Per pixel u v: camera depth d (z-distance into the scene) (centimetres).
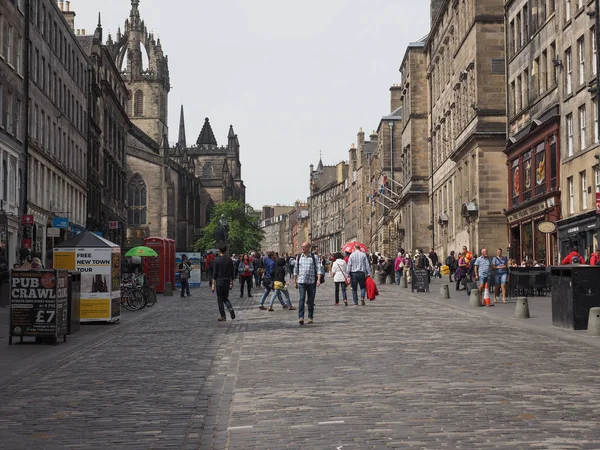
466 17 6253
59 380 1394
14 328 1991
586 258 3906
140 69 14212
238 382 1316
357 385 1250
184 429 969
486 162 5819
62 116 6069
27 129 4919
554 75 4612
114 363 1612
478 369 1405
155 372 1470
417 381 1277
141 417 1049
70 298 2245
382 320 2528
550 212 4500
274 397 1165
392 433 907
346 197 17900
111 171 8669
